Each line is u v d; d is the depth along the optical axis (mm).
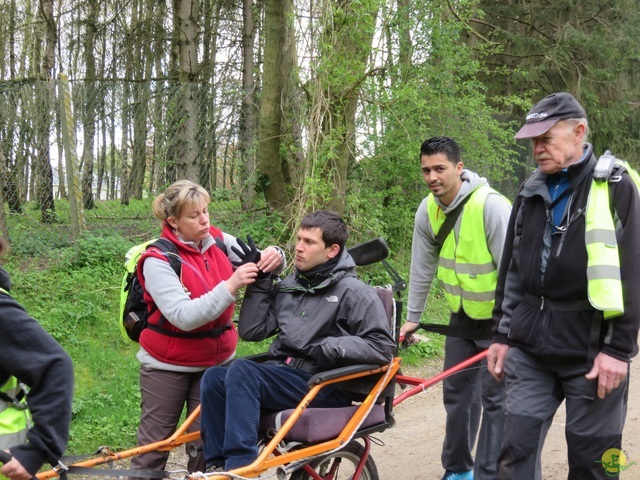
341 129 7898
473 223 4020
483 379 4051
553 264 3064
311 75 7973
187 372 3533
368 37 8055
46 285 7270
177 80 13117
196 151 8773
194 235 3480
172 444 3260
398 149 9102
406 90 8266
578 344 3023
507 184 13531
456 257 4102
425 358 7430
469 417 4297
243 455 2932
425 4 9000
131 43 17141
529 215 3248
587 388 3002
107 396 5398
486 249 4016
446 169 3988
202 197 3445
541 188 3174
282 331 3465
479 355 3861
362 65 7895
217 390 3156
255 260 3535
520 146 12836
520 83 17109
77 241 7977
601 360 2924
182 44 12031
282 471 2912
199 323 3311
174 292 3354
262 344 6801
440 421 5688
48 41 12711
